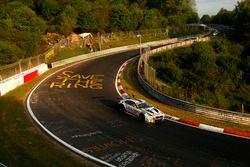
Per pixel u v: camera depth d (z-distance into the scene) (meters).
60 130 17.94
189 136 17.30
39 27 61.34
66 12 73.44
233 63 54.09
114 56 55.44
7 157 13.42
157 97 27.48
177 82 47.97
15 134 16.70
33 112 21.72
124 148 15.28
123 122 19.86
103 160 13.82
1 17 60.88
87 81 34.06
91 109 23.00
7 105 23.11
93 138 16.70
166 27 102.94
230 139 16.98
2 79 29.48
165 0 124.44
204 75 49.91
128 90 30.41
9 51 42.31
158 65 50.62
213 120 21.03
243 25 76.62
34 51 50.34
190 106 23.03
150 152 14.80
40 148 14.91
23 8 61.88
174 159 14.04
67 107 23.42
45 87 30.66
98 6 82.31
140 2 118.62
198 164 13.55
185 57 55.19
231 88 48.34
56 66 43.91
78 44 62.03
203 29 109.00
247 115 20.23
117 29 84.88
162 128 18.75
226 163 13.73
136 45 70.44
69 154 14.41
